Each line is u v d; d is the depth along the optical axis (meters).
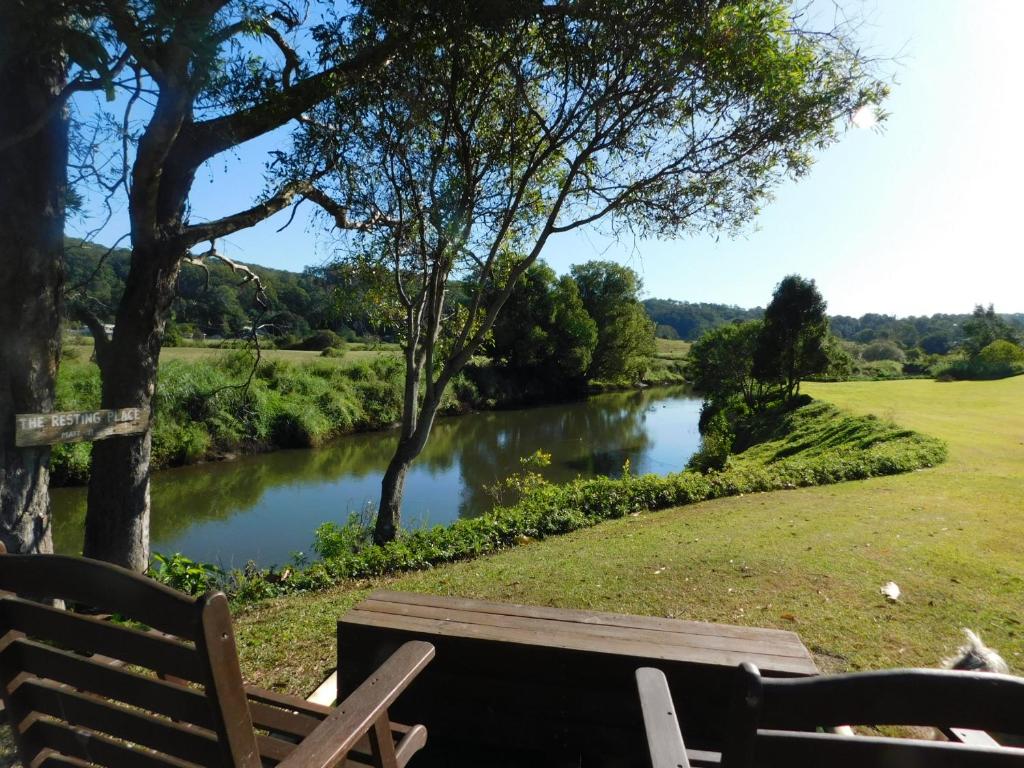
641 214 9.37
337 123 7.91
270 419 23.89
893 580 5.82
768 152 8.26
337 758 1.58
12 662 1.75
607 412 42.41
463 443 27.92
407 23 7.07
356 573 7.61
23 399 5.20
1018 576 5.93
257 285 9.33
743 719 1.18
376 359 34.19
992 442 16.03
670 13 6.97
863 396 30.56
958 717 1.10
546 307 47.25
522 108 9.20
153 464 19.19
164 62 5.08
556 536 9.38
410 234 9.34
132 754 1.71
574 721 2.72
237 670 1.42
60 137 5.44
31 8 4.07
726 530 8.39
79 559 1.51
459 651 2.80
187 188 6.66
